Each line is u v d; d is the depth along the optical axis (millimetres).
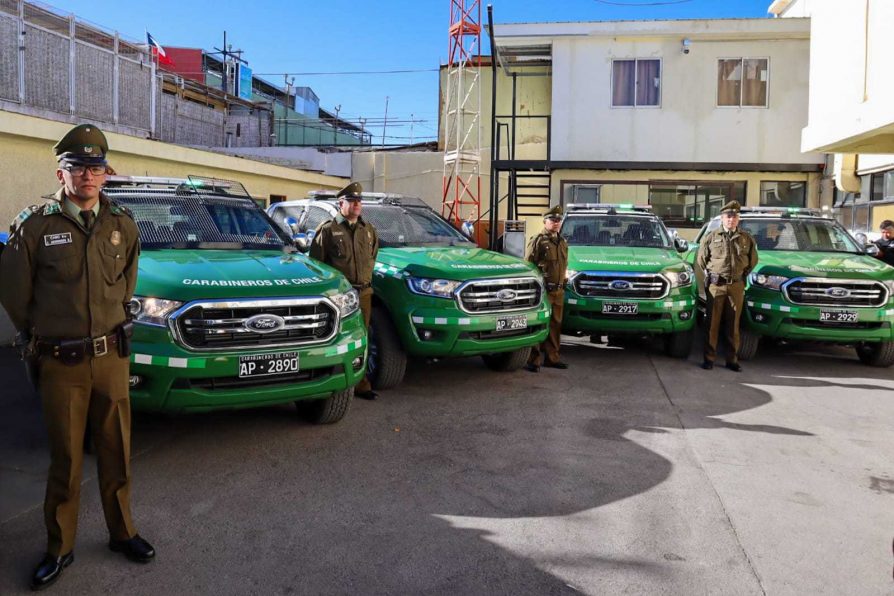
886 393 6551
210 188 6262
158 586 3020
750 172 16250
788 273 7484
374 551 3350
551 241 7164
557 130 16516
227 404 4184
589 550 3398
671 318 7469
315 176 16531
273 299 4312
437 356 6109
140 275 4277
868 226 13367
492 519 3717
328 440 4918
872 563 3316
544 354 7844
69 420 3047
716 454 4785
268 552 3324
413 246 7086
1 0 9164
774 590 3074
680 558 3336
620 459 4660
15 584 2998
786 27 15609
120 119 11570
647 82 16344
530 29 16422
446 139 19078
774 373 7363
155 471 4289
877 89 8055
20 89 9367
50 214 2977
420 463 4520
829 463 4645
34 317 3006
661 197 16578
